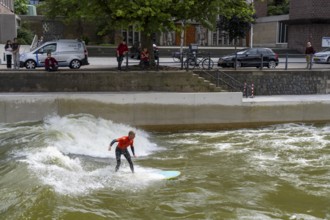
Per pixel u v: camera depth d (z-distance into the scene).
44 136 21.02
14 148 19.47
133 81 27.50
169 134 25.86
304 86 32.00
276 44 63.19
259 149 22.02
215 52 53.19
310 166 19.23
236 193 15.73
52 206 13.30
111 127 24.70
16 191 14.20
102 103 25.81
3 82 26.61
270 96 30.56
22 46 45.84
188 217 13.45
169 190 15.80
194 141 23.88
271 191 16.02
